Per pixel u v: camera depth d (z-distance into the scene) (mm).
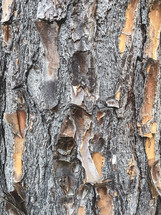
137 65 775
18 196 814
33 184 790
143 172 796
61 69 752
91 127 758
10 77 789
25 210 815
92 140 760
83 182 764
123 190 783
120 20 759
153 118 795
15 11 772
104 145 766
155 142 809
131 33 767
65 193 775
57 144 765
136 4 763
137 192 794
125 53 765
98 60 756
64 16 741
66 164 773
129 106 778
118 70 764
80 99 750
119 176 778
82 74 749
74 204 773
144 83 783
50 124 767
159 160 814
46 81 759
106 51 758
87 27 741
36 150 781
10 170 809
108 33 757
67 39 745
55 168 773
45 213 785
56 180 774
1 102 809
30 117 781
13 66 783
